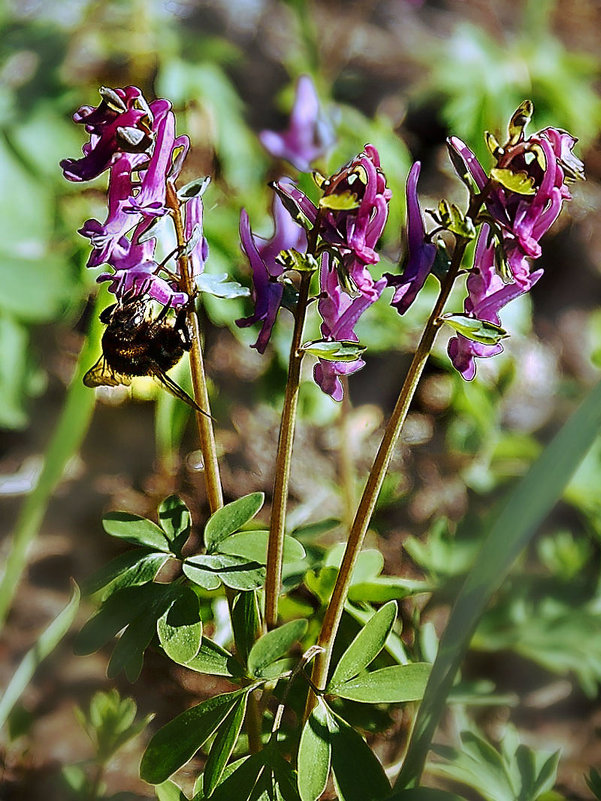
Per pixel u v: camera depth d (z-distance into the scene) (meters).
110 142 0.45
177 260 0.46
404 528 0.62
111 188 0.45
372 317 0.60
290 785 0.47
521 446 0.62
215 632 0.53
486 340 0.45
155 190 0.45
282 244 0.50
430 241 0.45
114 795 0.50
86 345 0.49
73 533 0.60
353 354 0.45
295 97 0.59
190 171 0.63
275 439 0.65
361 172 0.45
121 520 0.48
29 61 0.62
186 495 0.62
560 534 0.56
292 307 0.46
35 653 0.49
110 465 0.62
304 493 0.62
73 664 0.56
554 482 0.45
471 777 0.48
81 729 0.54
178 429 0.59
